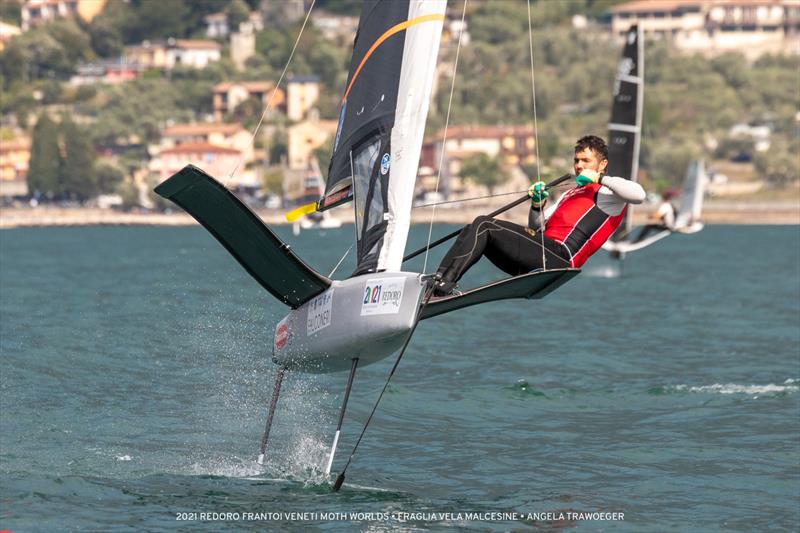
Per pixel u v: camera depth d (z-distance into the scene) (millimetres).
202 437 39312
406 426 42062
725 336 70375
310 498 31266
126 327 70062
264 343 63562
